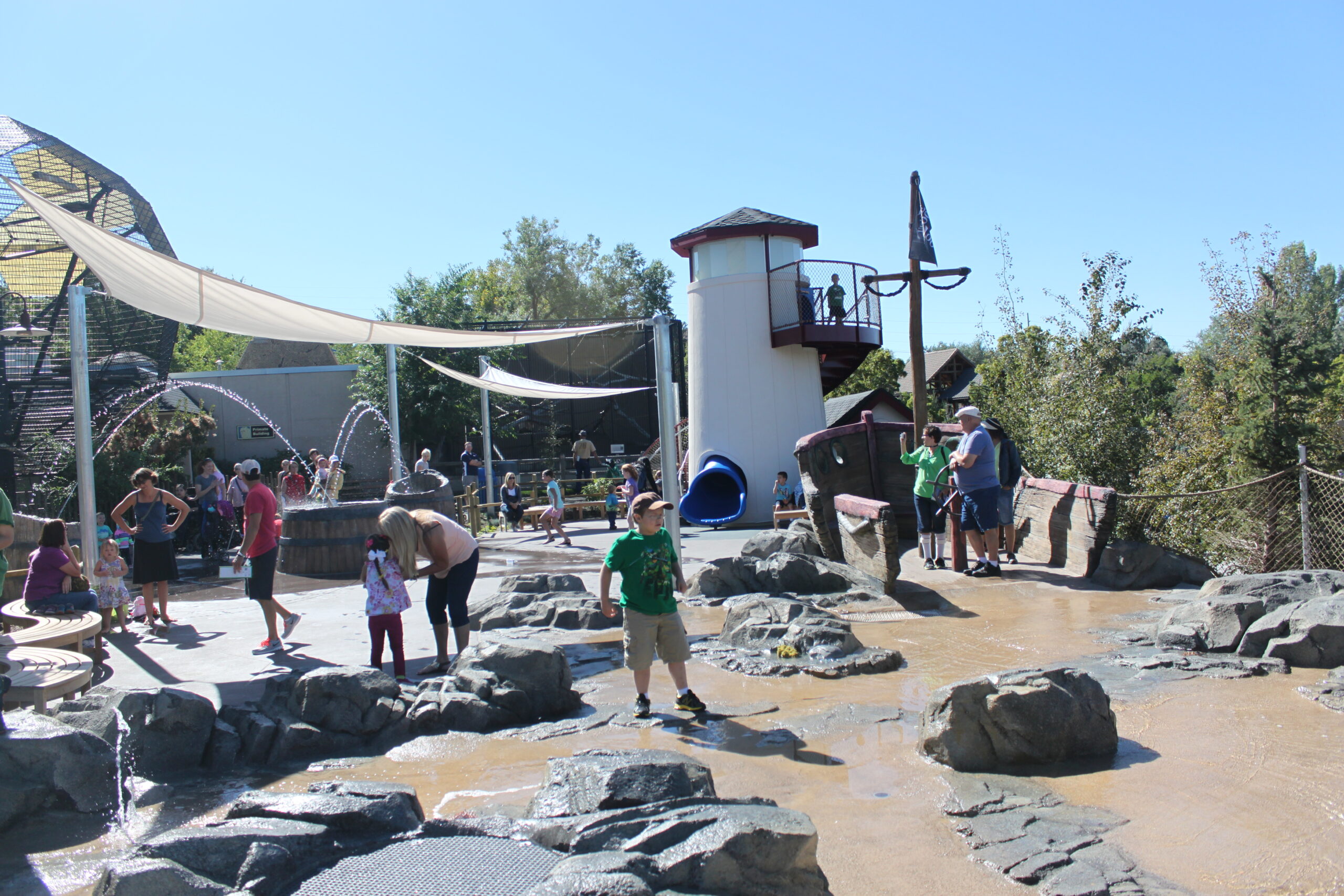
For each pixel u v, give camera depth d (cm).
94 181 1938
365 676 577
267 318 897
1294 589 731
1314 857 354
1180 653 681
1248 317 2198
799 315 2089
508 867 290
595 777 356
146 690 540
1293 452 1609
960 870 354
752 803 329
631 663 579
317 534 1334
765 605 796
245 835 295
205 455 2723
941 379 4997
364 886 278
